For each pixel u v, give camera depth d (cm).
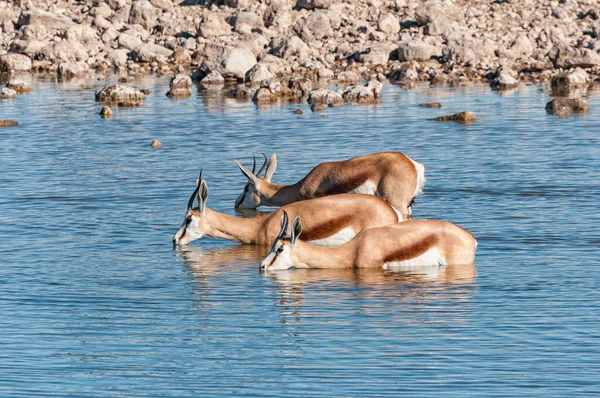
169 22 14188
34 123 8619
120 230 5031
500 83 11100
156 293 3997
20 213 5369
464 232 4353
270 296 3938
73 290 4031
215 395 2955
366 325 3553
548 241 4681
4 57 12812
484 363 3177
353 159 5312
